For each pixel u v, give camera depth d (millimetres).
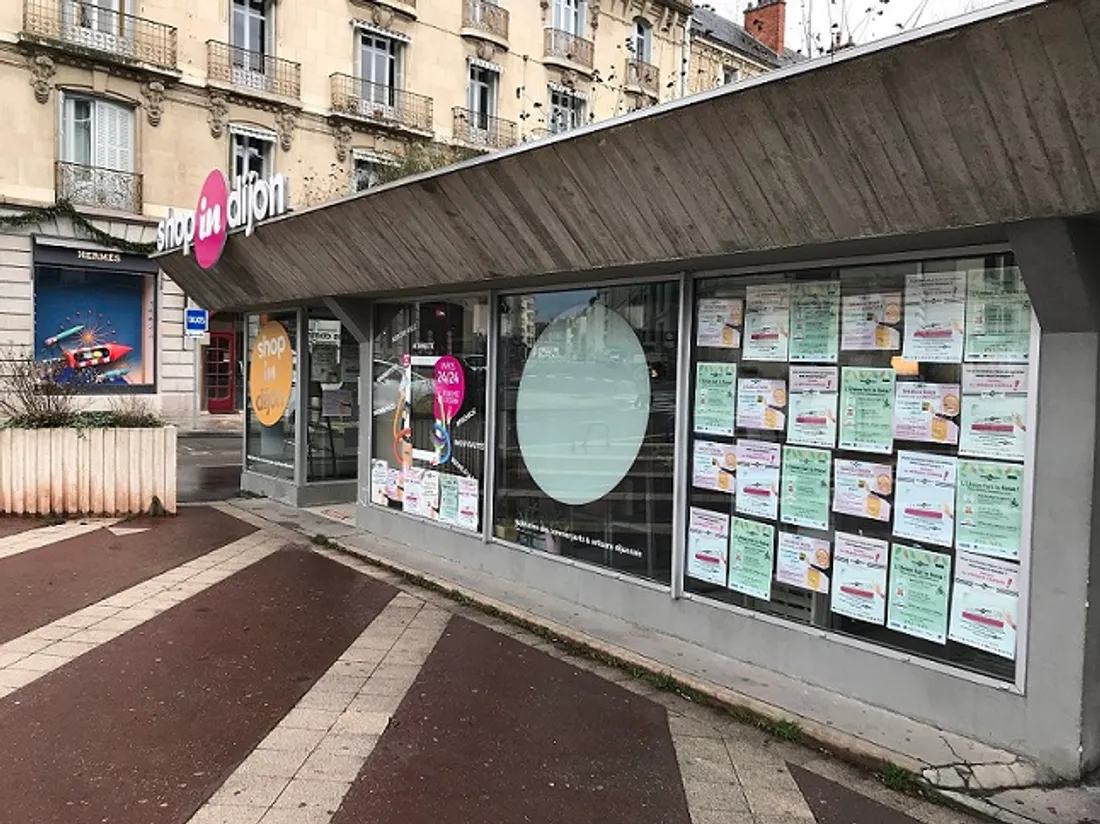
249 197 7383
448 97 25750
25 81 18875
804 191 3600
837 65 3082
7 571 6344
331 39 23469
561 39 27172
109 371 21219
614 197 4387
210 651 4785
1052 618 3477
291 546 7484
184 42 21000
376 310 7938
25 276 19141
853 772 3566
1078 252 3117
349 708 4062
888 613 4109
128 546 7250
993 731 3668
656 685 4445
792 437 4520
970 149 2998
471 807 3193
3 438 8141
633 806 3238
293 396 9750
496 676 4535
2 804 3119
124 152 20453
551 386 6047
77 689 4195
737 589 4789
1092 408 3344
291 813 3111
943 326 3900
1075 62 2578
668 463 5188
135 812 3090
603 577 5547
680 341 5012
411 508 7512
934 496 3932
